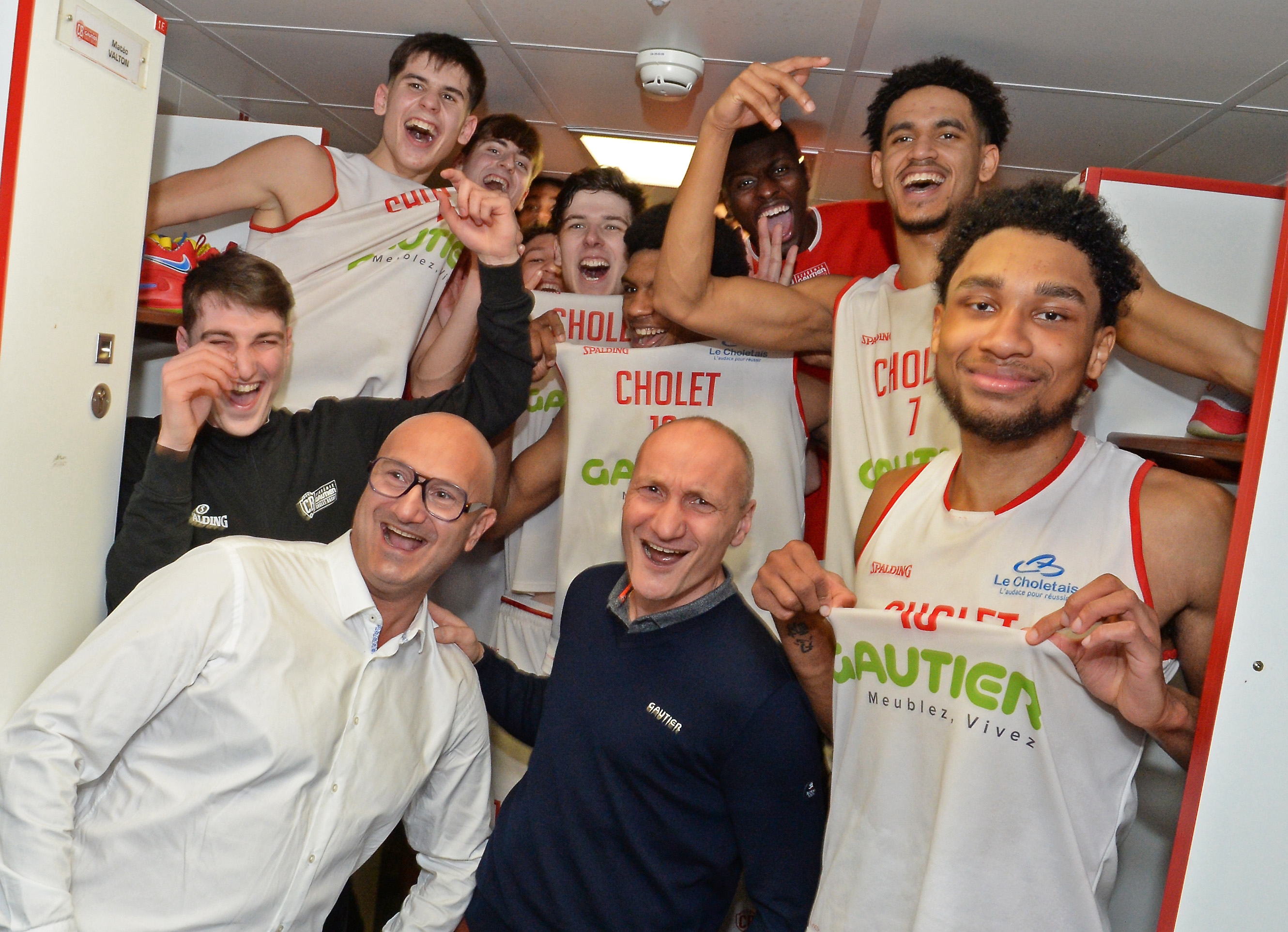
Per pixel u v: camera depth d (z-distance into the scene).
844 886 1.58
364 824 1.65
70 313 1.61
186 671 1.48
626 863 1.69
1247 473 1.28
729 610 1.72
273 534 2.06
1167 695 1.39
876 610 1.57
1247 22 1.94
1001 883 1.42
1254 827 1.29
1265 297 1.91
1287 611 1.26
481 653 1.94
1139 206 1.92
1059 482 1.50
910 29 2.14
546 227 3.36
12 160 1.46
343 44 2.55
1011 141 2.90
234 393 2.01
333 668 1.60
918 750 1.52
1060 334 1.43
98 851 1.50
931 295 2.06
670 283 2.24
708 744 1.63
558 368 2.55
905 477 1.78
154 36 1.74
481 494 1.68
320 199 2.43
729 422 2.44
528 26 2.33
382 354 2.46
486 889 1.83
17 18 1.45
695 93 2.70
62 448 1.62
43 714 1.43
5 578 1.53
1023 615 1.47
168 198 2.36
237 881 1.52
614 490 2.46
